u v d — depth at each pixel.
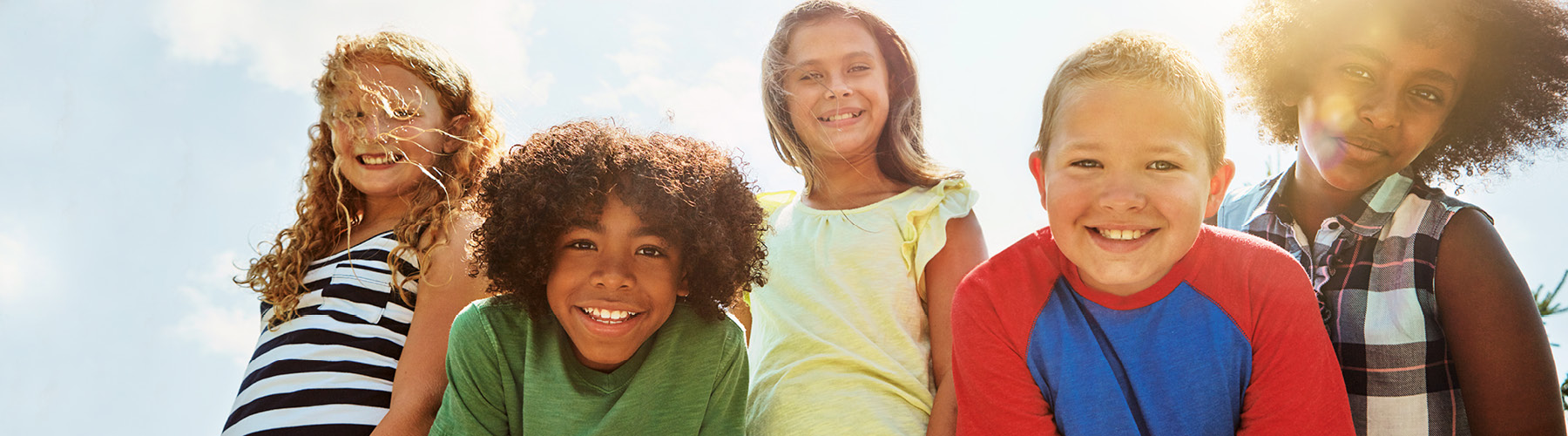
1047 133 1.90
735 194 2.19
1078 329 1.90
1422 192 2.12
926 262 2.35
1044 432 1.89
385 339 2.26
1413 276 2.06
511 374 2.09
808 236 2.47
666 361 2.12
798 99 2.57
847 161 2.59
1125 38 1.87
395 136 2.41
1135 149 1.77
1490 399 1.99
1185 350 1.82
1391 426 2.05
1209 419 1.81
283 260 2.46
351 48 2.50
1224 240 1.89
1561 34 2.09
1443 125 2.17
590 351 2.03
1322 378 1.77
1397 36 2.06
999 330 1.92
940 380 2.27
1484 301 1.99
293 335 2.29
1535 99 2.15
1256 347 1.80
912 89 2.66
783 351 2.35
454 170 2.51
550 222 2.01
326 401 2.17
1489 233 2.03
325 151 2.55
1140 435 1.84
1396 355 2.06
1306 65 2.23
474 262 2.19
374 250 2.35
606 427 2.03
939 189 2.46
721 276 2.14
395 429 2.11
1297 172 2.28
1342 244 2.14
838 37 2.57
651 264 2.02
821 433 2.17
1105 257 1.79
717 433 2.14
